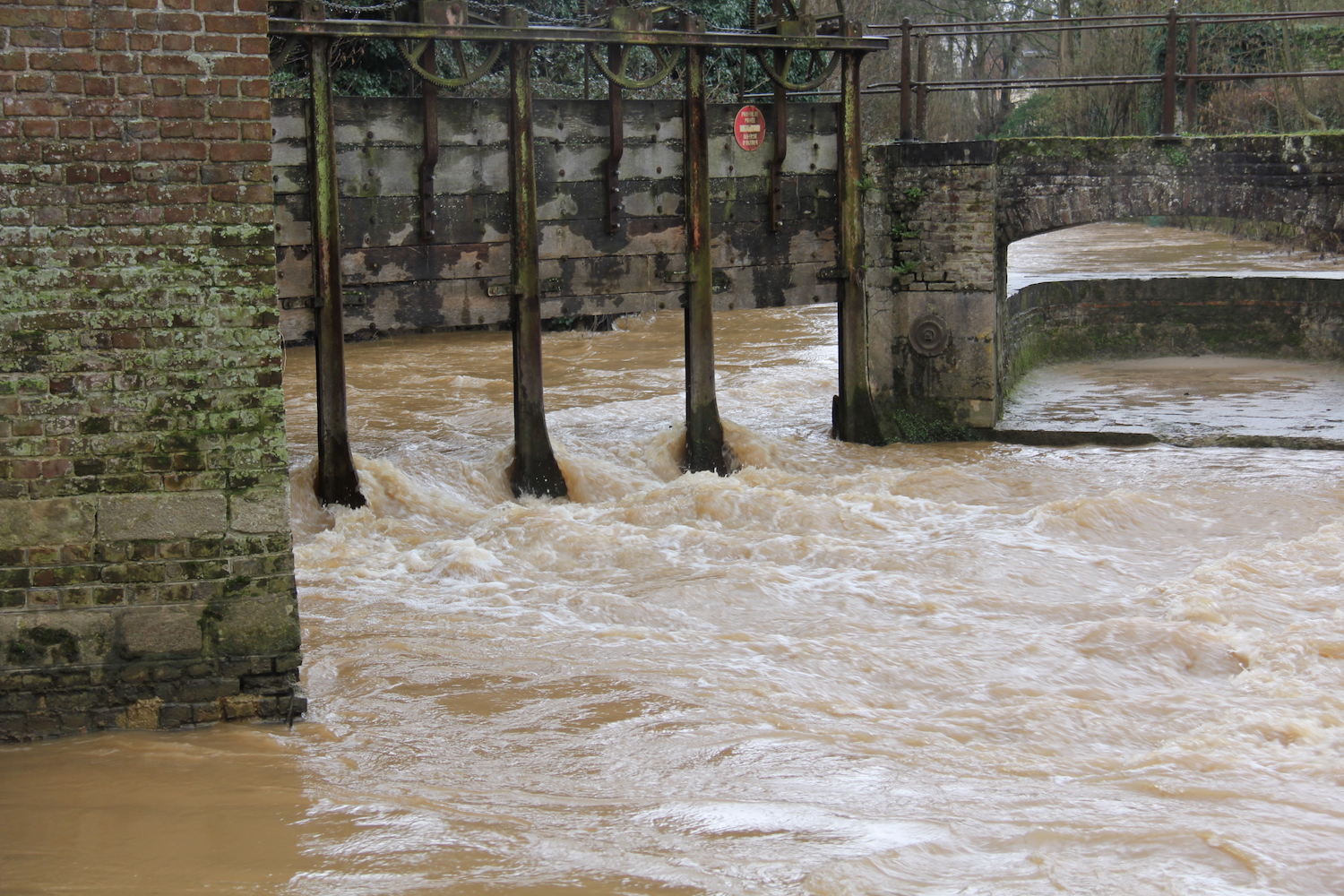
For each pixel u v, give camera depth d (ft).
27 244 17.40
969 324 43.04
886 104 106.42
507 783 16.79
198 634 18.60
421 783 16.76
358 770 17.22
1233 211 42.27
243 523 18.57
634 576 28.17
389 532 33.14
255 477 18.53
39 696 18.15
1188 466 38.27
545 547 30.55
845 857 14.37
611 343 68.64
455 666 21.70
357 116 34.63
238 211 18.07
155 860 14.37
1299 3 89.76
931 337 43.34
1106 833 15.07
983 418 43.39
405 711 19.49
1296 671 21.72
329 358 34.24
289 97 33.40
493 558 29.35
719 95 67.87
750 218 40.91
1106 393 50.98
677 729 18.74
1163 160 42.37
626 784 16.76
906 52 43.09
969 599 26.18
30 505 17.78
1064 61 117.91
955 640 23.48
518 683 20.83
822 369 58.44
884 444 43.24
